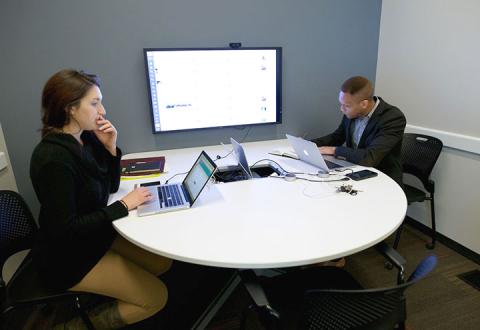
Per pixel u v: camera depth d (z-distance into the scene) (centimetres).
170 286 199
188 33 223
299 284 131
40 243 127
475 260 218
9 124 207
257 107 246
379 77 280
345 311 93
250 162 198
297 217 125
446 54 218
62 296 127
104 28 208
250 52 231
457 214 227
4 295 132
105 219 122
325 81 270
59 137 118
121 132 230
